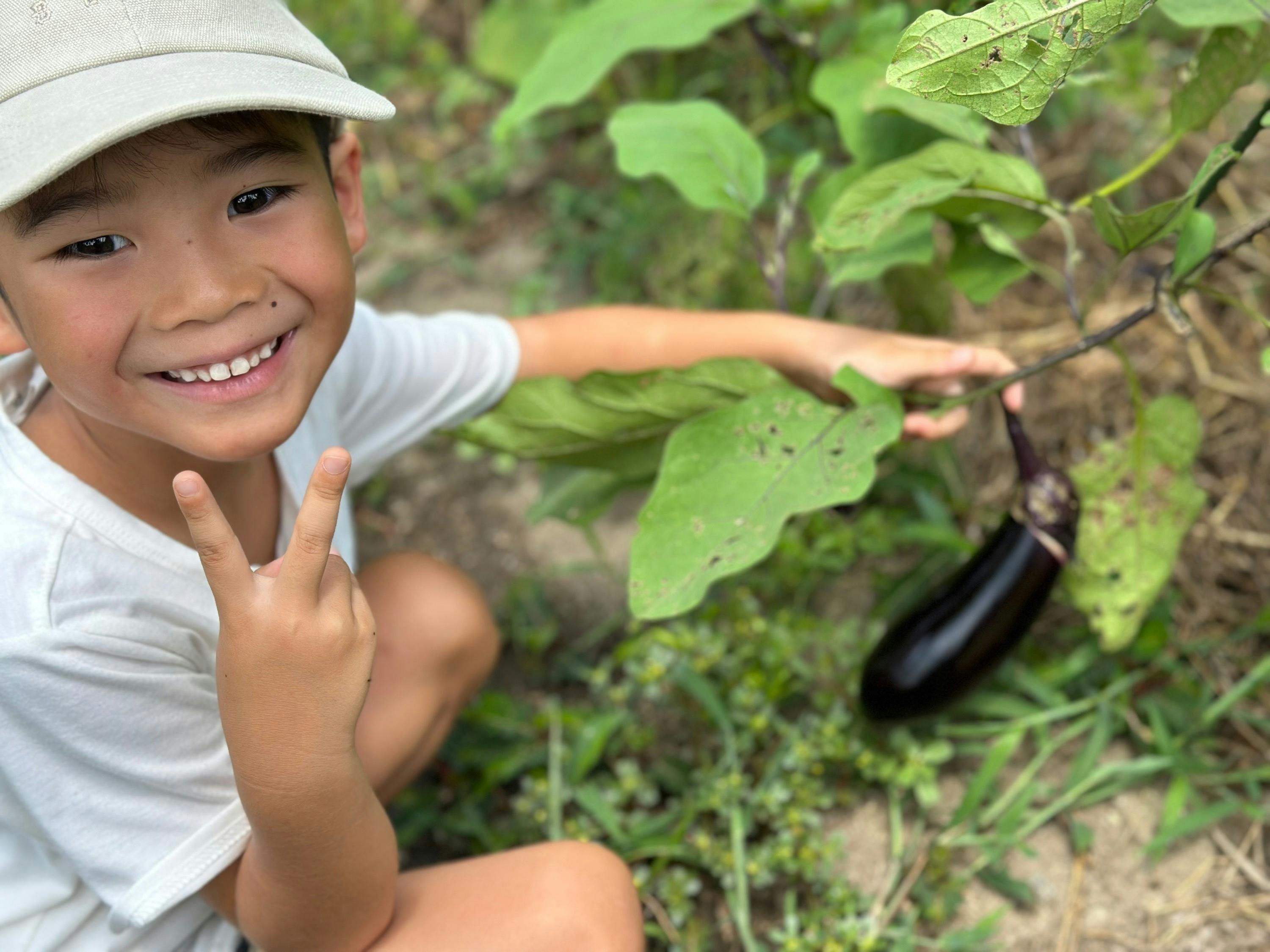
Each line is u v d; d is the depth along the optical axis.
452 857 0.67
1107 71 0.85
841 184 0.66
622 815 0.66
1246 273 0.83
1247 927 0.61
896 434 0.54
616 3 0.73
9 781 0.44
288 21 0.44
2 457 0.47
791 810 0.62
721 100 1.00
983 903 0.63
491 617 0.63
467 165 1.04
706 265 0.86
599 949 0.49
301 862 0.44
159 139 0.38
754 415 0.54
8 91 0.38
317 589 0.41
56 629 0.43
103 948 0.49
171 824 0.46
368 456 0.61
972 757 0.68
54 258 0.39
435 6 1.16
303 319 0.44
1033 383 0.80
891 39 0.70
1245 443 0.76
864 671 0.63
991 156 0.54
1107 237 0.53
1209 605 0.71
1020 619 0.60
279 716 0.41
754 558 0.51
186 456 0.48
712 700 0.65
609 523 0.82
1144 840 0.64
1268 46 0.52
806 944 0.59
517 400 0.61
